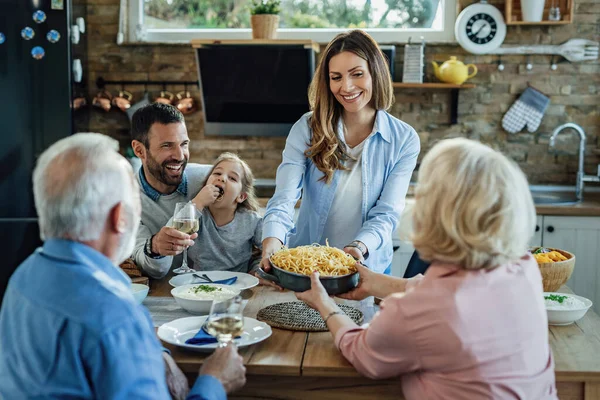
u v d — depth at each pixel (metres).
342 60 2.30
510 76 4.17
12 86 3.70
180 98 4.23
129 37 4.30
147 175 2.54
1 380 1.28
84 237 1.31
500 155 1.40
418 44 4.16
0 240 3.74
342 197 2.46
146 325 1.29
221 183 2.45
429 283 1.41
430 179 1.40
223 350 1.53
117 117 4.32
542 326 1.45
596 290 3.68
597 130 4.17
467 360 1.36
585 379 1.59
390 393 1.64
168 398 1.27
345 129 2.47
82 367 1.21
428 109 4.23
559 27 4.10
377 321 1.47
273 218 2.33
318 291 1.76
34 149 3.73
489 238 1.34
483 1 4.08
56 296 1.24
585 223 3.64
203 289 2.08
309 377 1.66
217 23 4.35
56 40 3.69
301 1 4.30
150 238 2.24
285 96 4.08
